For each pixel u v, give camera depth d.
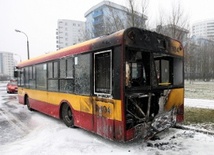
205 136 5.75
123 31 4.50
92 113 5.44
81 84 5.89
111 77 4.73
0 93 23.50
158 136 5.76
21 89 11.30
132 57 4.73
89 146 5.11
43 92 8.45
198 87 25.97
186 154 4.59
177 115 6.09
